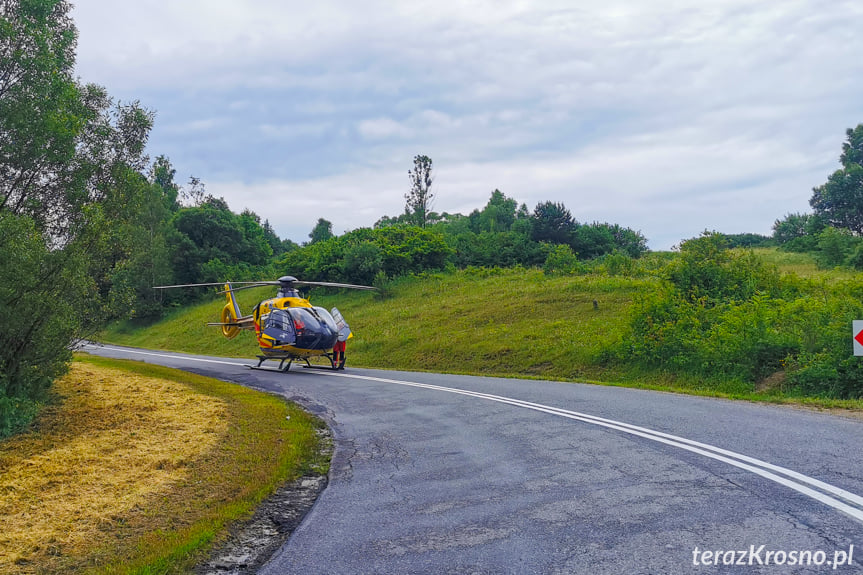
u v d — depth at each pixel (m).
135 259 50.16
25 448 9.99
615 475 6.44
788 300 17.53
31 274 11.91
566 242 53.47
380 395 13.95
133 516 6.38
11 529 6.10
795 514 4.95
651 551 4.46
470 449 8.21
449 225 68.31
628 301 25.66
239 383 17.77
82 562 5.26
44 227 16.42
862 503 5.11
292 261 49.69
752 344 14.62
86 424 11.70
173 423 11.38
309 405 13.20
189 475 7.87
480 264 48.19
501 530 5.14
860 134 55.06
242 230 63.38
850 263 31.81
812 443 7.36
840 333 12.80
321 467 8.08
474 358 22.47
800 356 13.52
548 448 7.88
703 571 4.09
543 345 21.56
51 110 15.25
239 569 5.00
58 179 16.44
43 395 13.21
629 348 17.62
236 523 6.07
